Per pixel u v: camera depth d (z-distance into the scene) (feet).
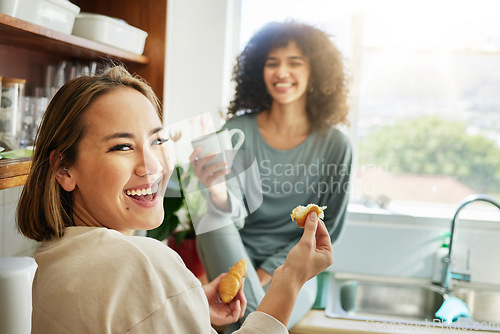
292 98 5.91
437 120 13.89
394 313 6.19
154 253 1.96
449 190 13.48
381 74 8.27
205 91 6.71
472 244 6.29
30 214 2.11
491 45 7.31
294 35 5.96
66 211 2.19
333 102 5.98
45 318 1.82
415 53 7.45
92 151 2.06
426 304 6.11
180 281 1.97
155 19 5.25
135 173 2.12
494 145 13.60
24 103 3.83
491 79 9.69
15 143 3.57
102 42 4.28
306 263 2.27
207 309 2.06
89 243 1.93
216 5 6.57
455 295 6.00
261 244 5.61
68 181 2.11
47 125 2.12
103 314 1.77
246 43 6.26
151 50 5.30
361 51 7.06
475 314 6.02
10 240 4.10
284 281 2.22
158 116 2.32
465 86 9.70
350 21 6.98
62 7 3.63
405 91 9.02
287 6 6.93
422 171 13.94
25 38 3.60
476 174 13.83
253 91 6.30
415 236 6.37
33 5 3.31
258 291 4.68
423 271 6.38
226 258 4.67
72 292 1.80
